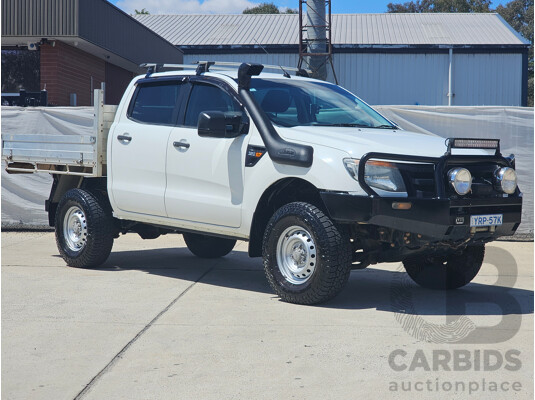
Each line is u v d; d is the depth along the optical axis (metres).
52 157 8.53
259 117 6.67
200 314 6.02
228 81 7.09
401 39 35.12
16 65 21.38
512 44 34.16
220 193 6.93
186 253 9.73
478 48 34.31
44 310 6.16
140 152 7.63
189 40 35.28
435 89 34.59
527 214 10.68
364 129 6.87
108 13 22.47
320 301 6.26
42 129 11.47
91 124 11.35
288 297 6.38
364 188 5.89
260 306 6.34
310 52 32.88
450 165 6.06
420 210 5.86
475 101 34.59
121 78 27.25
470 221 5.97
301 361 4.71
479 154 6.22
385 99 34.72
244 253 9.82
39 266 8.41
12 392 4.18
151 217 7.64
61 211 8.42
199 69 7.45
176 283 7.46
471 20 38.53
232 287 7.27
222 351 4.94
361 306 6.36
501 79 34.47
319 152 6.17
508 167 6.34
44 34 20.12
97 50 22.72
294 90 7.23
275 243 6.46
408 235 6.06
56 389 4.23
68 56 21.83
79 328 5.57
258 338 5.26
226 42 34.84
